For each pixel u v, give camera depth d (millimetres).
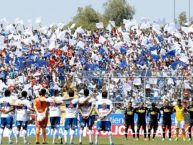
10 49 77375
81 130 39844
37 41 80375
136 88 53719
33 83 62000
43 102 39094
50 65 71125
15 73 69375
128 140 46344
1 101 39969
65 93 46531
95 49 78750
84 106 39375
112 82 53469
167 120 47750
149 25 83562
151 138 49594
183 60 70688
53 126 40469
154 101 52812
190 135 47750
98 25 87688
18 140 41562
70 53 76062
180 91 52594
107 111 38219
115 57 74688
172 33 81750
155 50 74188
